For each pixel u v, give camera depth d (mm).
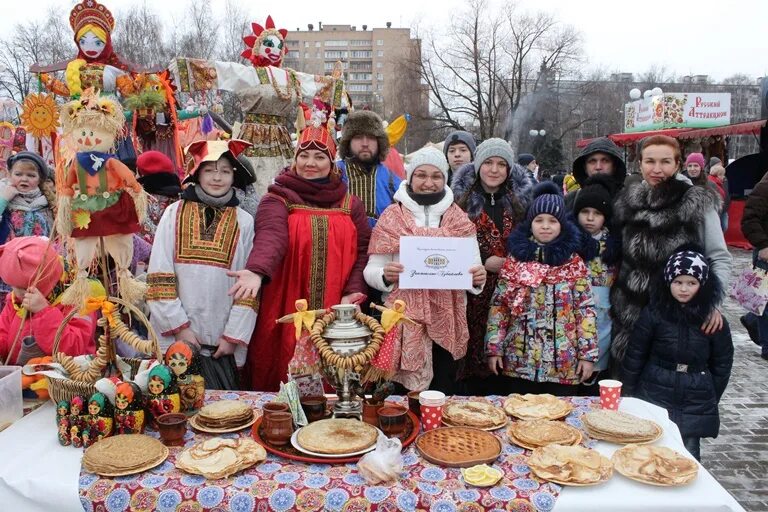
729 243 13180
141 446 2018
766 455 4199
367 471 1861
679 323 3146
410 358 2986
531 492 1812
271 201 3172
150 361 2416
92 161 2297
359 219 3359
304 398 2400
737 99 41500
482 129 36312
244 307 2939
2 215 4379
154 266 2908
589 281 3230
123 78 5074
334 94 6195
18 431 2248
